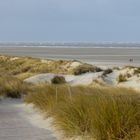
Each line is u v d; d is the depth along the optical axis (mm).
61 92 17984
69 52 145125
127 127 9445
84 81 36625
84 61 81812
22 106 18078
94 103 11312
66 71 47625
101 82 35062
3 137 11148
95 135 9727
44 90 19625
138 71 37906
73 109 11445
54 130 11922
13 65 55406
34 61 54656
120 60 87750
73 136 10562
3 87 22391
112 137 9250
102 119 9672
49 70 49344
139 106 10281
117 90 22719
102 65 67875
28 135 11398
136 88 30047
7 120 14055
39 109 16078
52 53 133250
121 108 9898
